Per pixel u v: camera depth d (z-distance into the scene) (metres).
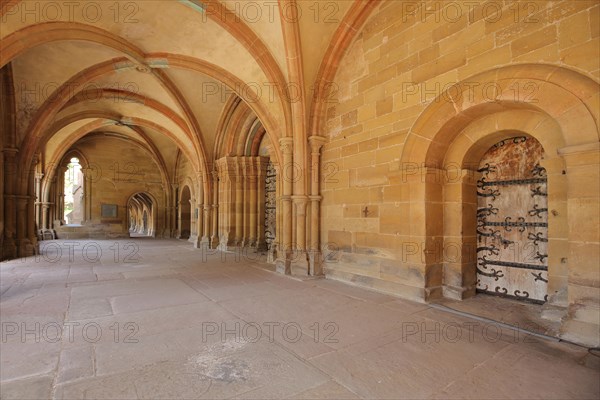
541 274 4.82
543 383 2.65
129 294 5.45
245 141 12.06
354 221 6.59
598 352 3.20
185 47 8.32
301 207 7.44
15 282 6.34
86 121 16.41
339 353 3.20
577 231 3.61
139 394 2.43
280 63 7.29
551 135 4.26
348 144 6.81
